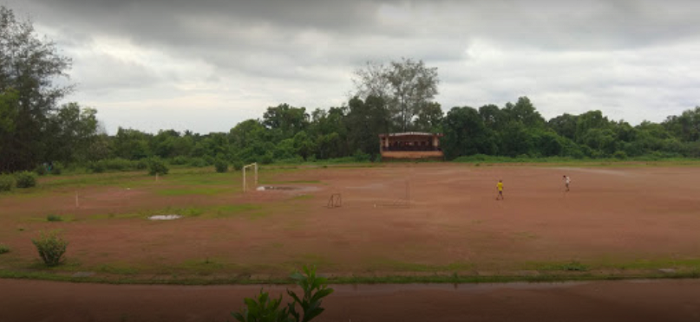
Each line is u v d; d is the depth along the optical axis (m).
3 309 7.40
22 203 21.75
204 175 42.28
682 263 9.66
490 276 8.77
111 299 7.82
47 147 39.00
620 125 71.00
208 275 9.16
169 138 73.50
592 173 38.25
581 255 10.45
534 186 27.61
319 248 11.43
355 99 65.94
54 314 7.18
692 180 30.61
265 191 26.45
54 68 38.00
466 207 18.69
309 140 70.62
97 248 11.62
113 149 66.25
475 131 64.69
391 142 63.66
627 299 7.56
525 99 81.44
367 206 19.23
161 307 7.44
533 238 12.38
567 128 78.62
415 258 10.37
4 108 31.78
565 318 6.80
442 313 7.03
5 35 35.88
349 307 7.30
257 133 77.69
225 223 15.35
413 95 66.06
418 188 27.11
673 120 82.00
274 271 9.42
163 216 17.08
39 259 10.60
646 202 19.45
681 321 6.68
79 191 27.61
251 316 2.53
